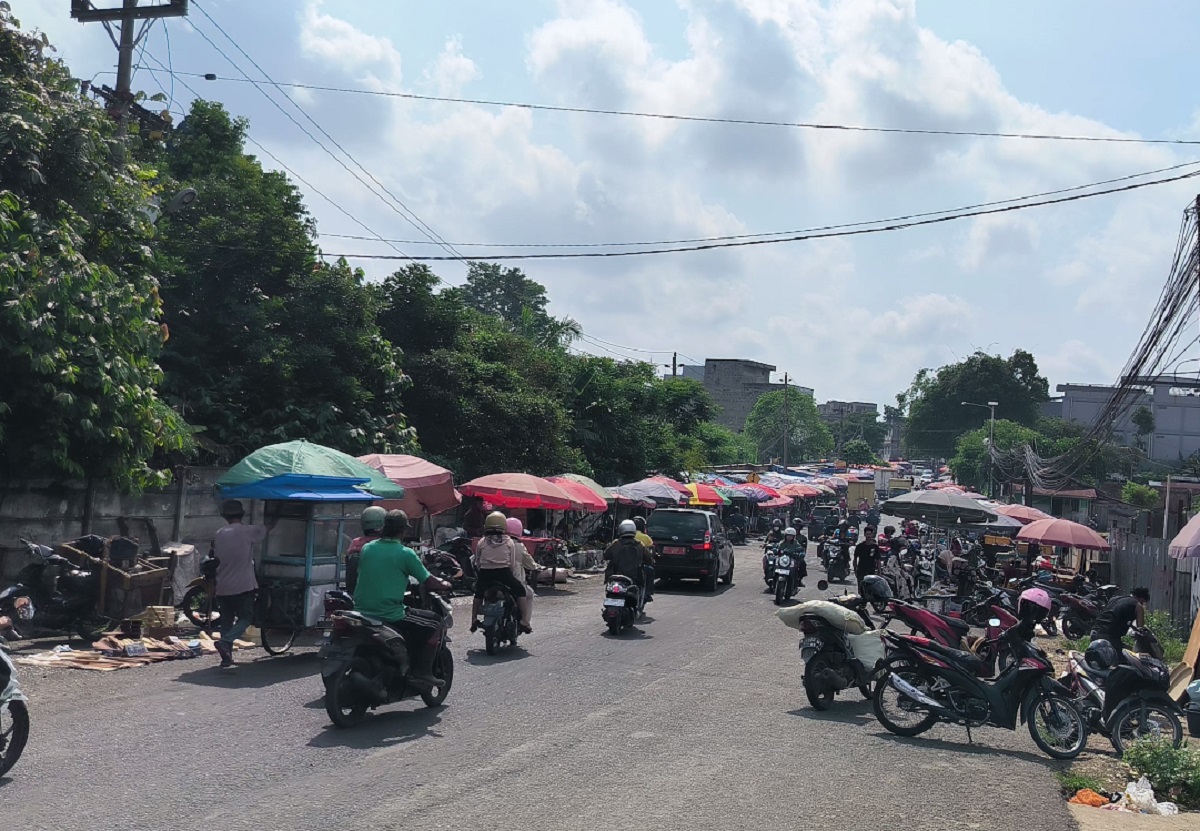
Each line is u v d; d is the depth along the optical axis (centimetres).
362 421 2120
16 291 1232
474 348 3131
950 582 2055
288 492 1140
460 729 849
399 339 2639
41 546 1241
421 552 1507
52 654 1110
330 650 838
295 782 665
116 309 1384
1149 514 3481
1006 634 955
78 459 1362
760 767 766
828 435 13062
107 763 696
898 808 673
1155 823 695
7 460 1308
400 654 869
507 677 1115
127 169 1619
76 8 1722
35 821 566
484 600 1278
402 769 709
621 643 1427
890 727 938
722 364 13550
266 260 2053
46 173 1445
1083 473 6925
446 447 2669
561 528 3017
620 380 4272
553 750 785
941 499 2373
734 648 1431
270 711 891
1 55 1460
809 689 1012
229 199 2105
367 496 1215
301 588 1174
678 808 641
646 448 4066
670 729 887
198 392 1877
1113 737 930
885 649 1012
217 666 1114
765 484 5784
